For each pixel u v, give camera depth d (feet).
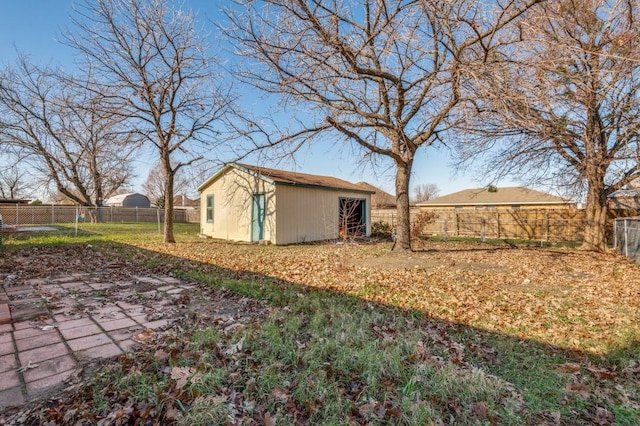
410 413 6.64
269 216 40.29
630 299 16.08
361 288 17.76
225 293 15.79
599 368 9.23
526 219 49.88
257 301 14.55
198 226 82.12
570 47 16.69
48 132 59.62
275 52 21.42
